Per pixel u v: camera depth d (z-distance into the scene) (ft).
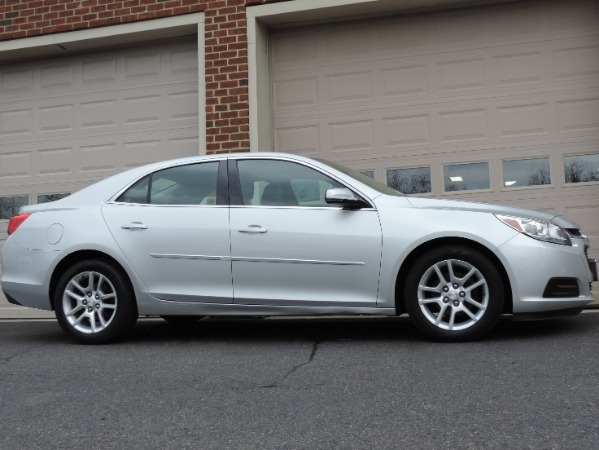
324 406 10.21
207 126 26.13
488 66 24.99
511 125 24.59
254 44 25.98
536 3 24.68
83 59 29.14
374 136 25.93
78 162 28.78
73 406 10.70
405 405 10.11
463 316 15.02
